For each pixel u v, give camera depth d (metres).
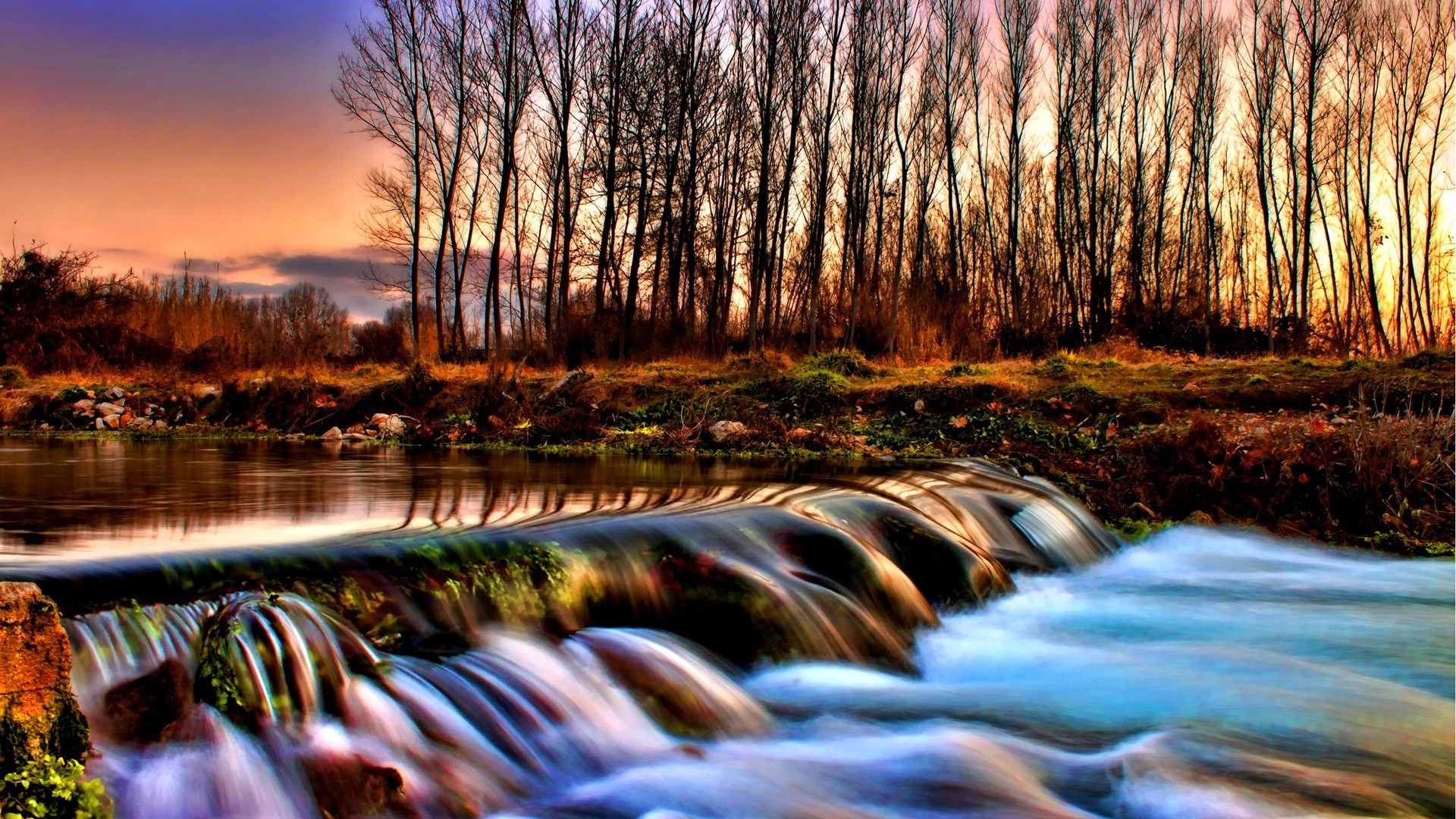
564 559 4.82
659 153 26.81
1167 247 37.25
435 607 4.21
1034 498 8.84
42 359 22.55
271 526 5.20
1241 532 9.54
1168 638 6.04
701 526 5.71
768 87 24.98
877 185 28.05
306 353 23.41
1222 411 12.96
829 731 4.27
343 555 4.24
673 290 26.12
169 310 26.55
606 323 23.81
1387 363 14.60
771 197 28.05
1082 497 10.63
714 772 3.78
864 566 5.74
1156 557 8.72
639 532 5.37
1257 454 10.37
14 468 9.15
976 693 4.91
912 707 4.64
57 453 11.26
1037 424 13.23
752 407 15.48
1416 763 4.02
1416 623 6.39
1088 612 6.70
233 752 3.03
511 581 4.54
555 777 3.61
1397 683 5.10
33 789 2.55
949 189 28.75
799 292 29.89
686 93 26.22
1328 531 9.51
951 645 5.75
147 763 2.92
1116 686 5.02
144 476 8.33
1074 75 30.64
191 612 3.55
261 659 3.26
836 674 4.91
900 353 21.08
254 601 3.46
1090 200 30.02
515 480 8.51
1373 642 5.95
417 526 5.29
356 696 3.42
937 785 3.72
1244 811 3.54
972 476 9.63
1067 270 28.20
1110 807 3.60
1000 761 3.95
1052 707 4.70
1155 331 24.80
